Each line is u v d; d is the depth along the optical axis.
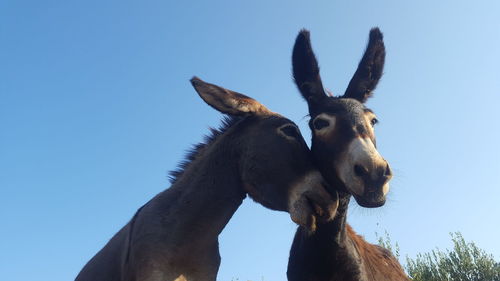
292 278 1.54
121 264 1.09
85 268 1.21
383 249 1.80
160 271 1.01
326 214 1.10
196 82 1.14
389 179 1.09
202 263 1.09
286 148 1.11
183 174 1.18
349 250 1.45
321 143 1.25
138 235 1.06
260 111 1.22
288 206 1.07
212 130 1.29
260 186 1.10
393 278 1.65
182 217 1.08
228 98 1.17
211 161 1.16
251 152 1.12
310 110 1.43
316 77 1.45
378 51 1.54
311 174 1.10
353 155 1.12
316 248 1.44
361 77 1.52
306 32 1.49
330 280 1.44
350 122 1.22
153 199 1.17
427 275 3.77
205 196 1.11
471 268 3.66
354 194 1.12
